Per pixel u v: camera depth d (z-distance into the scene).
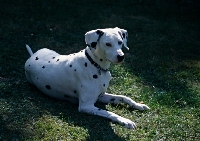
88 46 3.81
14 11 6.01
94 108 3.83
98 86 3.87
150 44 5.39
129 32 5.71
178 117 3.94
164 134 3.72
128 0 7.13
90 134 3.63
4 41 5.10
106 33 3.77
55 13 6.08
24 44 5.09
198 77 4.71
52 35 5.41
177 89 4.42
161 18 6.36
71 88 3.94
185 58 5.13
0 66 4.52
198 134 3.75
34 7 6.23
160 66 4.87
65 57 4.02
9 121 3.71
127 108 3.99
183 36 5.74
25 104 3.92
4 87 4.13
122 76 4.57
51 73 3.99
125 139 3.61
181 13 6.68
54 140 3.56
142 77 4.59
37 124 3.69
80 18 6.00
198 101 4.20
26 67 4.16
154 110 4.00
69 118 3.78
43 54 4.16
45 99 4.04
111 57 3.73
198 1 7.24
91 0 6.93
